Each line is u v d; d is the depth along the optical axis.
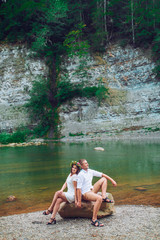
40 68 41.03
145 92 35.66
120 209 5.23
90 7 44.34
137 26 39.69
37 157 16.22
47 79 40.69
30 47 41.75
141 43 38.88
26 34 41.44
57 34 42.00
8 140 31.94
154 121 32.78
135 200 5.90
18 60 41.22
